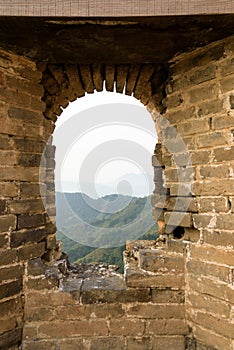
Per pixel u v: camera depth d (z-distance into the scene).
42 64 2.57
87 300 2.54
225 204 2.23
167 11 1.79
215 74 2.28
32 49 2.31
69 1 1.80
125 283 2.61
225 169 2.22
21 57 2.41
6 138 2.33
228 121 2.20
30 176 2.48
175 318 2.53
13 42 2.19
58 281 2.55
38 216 2.53
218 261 2.26
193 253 2.46
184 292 2.53
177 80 2.55
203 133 2.36
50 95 2.75
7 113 2.34
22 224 2.42
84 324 2.53
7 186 2.33
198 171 2.39
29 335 2.46
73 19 1.86
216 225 2.28
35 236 2.51
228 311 2.20
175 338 2.51
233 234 2.18
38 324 2.49
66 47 2.28
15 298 2.39
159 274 2.55
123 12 1.80
